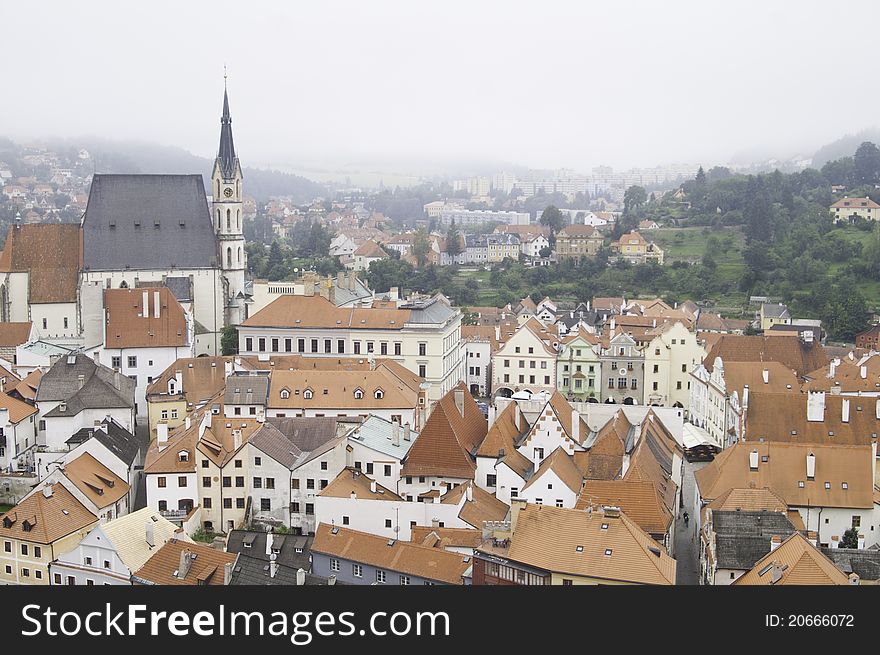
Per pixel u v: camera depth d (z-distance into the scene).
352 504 149.25
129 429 191.38
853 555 123.38
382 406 194.00
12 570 140.62
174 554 127.62
